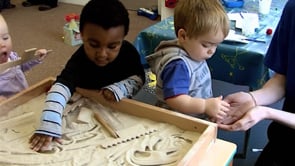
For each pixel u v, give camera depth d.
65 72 0.96
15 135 0.83
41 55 1.23
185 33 1.00
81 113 0.90
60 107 0.86
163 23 1.63
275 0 1.97
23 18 3.43
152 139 0.81
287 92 1.12
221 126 0.97
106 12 0.85
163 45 1.07
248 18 1.63
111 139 0.82
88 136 0.83
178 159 0.75
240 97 1.08
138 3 3.71
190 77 1.02
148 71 1.72
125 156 0.76
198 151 0.75
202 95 1.08
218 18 0.99
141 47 1.55
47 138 0.80
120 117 0.90
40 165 0.74
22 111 0.92
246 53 1.37
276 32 1.14
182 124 0.85
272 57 1.16
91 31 0.86
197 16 0.98
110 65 1.01
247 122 0.97
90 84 1.01
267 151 1.11
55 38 3.01
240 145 1.76
